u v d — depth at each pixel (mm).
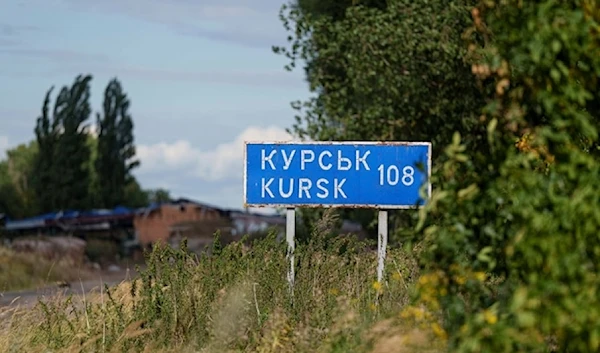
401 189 18016
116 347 15188
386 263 16875
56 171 104250
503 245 10062
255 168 18281
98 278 60688
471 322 9086
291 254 17156
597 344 8648
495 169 10008
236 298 15180
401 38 30953
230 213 92062
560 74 9883
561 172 9664
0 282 49344
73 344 15266
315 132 33562
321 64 36125
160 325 15875
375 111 32406
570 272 8977
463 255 10781
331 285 16656
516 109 10188
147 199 122562
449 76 30234
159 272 16703
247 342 14867
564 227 9227
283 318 14766
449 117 31344
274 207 18203
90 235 92312
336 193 18141
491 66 10438
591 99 10438
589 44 9930
